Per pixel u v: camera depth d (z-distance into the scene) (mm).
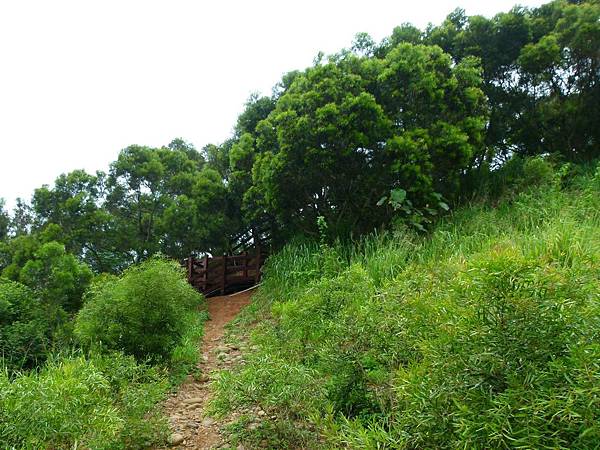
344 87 9273
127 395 3861
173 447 3840
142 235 14672
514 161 10055
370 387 3525
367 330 3416
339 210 10523
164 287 5910
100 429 2904
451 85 9266
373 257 7023
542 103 10875
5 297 6816
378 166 9023
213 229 13500
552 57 9867
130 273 6066
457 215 8570
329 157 8828
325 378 3729
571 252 3891
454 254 5930
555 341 1882
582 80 10398
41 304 7129
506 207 8227
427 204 8891
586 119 10422
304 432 3131
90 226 13797
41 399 2586
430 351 2256
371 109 8633
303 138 9000
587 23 9555
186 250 14547
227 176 15445
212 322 9625
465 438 1812
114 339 5539
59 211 13758
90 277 8102
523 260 2055
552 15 11195
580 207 6523
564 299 1978
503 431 1706
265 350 4547
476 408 1874
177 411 4641
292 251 10188
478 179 10172
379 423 3037
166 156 15211
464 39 11219
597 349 1658
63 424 2594
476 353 1999
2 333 6027
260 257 13383
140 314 5656
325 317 4410
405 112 9273
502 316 1971
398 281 3947
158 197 14719
